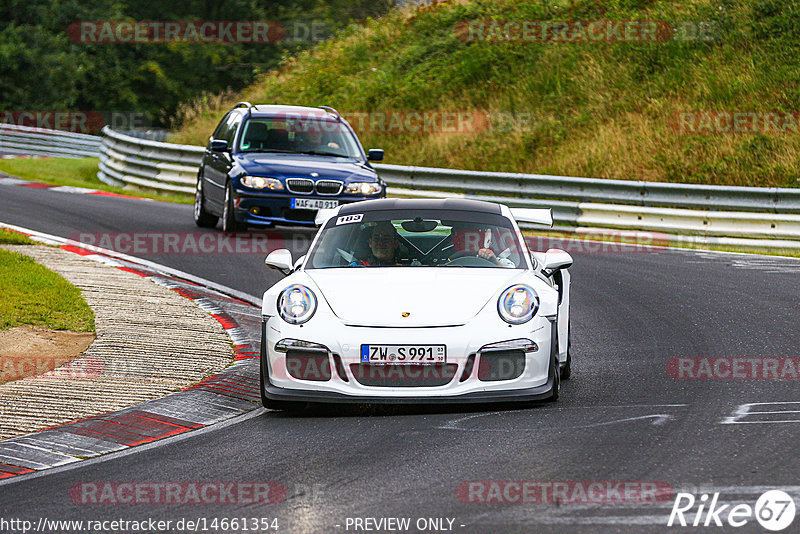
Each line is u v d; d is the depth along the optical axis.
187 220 66.44
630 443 21.61
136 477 20.38
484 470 19.88
